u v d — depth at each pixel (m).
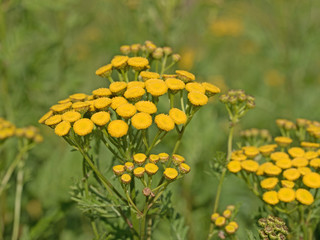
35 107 0.68
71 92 0.75
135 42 0.67
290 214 0.45
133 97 0.42
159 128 0.41
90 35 0.88
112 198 0.43
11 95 0.63
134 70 0.44
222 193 0.63
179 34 0.65
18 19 0.62
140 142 0.43
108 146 0.42
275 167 0.45
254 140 0.50
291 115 0.81
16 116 0.62
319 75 0.97
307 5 0.76
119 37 0.75
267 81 0.97
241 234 0.51
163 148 0.58
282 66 0.81
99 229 0.48
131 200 0.43
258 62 1.02
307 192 0.44
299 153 0.46
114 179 0.45
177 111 0.42
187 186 0.58
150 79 0.42
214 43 0.98
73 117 0.42
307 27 0.77
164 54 0.46
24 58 0.67
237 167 0.46
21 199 0.58
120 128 0.41
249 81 0.96
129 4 0.66
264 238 0.42
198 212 0.58
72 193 0.44
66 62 0.74
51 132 0.71
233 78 0.99
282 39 0.80
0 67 0.58
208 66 0.84
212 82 0.84
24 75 0.67
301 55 0.78
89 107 0.43
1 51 0.57
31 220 0.57
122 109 0.41
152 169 0.41
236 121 0.47
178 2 0.65
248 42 1.08
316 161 0.45
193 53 0.72
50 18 0.73
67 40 0.75
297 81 0.82
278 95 0.90
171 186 0.50
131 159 0.42
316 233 0.47
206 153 0.60
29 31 0.61
